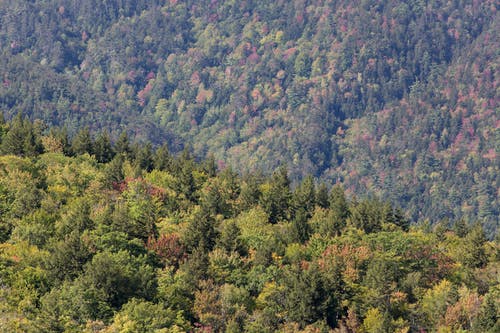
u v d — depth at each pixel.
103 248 190.38
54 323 159.88
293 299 187.50
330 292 192.38
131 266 183.88
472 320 191.62
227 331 173.25
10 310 162.50
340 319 191.38
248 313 185.25
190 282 187.25
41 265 181.75
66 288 171.62
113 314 169.00
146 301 176.38
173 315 172.50
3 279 172.50
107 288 171.50
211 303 181.12
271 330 180.00
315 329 181.75
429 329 193.00
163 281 185.12
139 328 163.62
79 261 180.00
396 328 186.00
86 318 166.88
